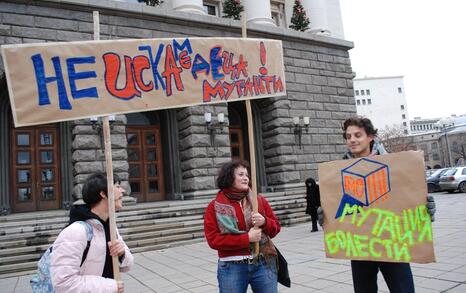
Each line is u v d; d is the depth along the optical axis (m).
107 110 2.99
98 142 12.59
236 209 2.98
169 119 15.80
